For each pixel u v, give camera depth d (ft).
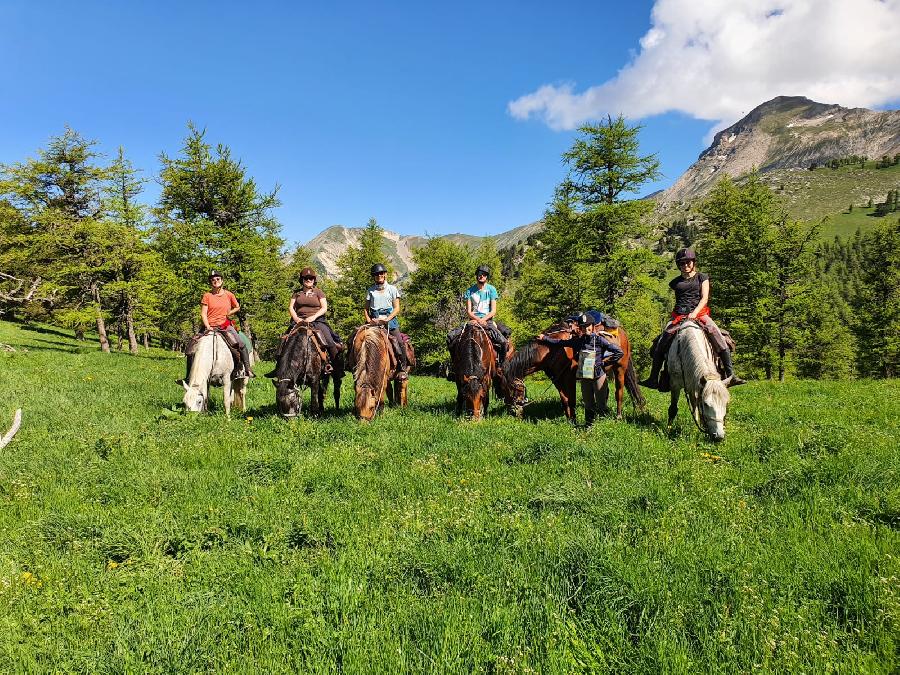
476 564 13.08
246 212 96.07
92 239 101.24
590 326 29.55
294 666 9.75
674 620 10.36
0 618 11.67
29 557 14.83
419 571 13.14
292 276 148.36
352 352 31.96
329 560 13.64
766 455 22.65
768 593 11.41
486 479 20.30
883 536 14.05
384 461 22.49
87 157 105.81
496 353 35.19
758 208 105.50
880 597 10.80
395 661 9.52
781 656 9.43
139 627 11.12
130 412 35.63
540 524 15.46
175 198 92.07
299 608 11.43
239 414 35.86
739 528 14.93
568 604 11.47
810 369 179.01
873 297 145.48
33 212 104.88
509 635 10.19
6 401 38.63
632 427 28.48
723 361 28.25
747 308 105.91
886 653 9.31
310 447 25.27
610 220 99.71
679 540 14.01
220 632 10.91
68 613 12.20
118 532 15.78
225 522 16.80
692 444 24.50
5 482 20.67
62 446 26.13
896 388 48.01
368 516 16.96
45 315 150.41
